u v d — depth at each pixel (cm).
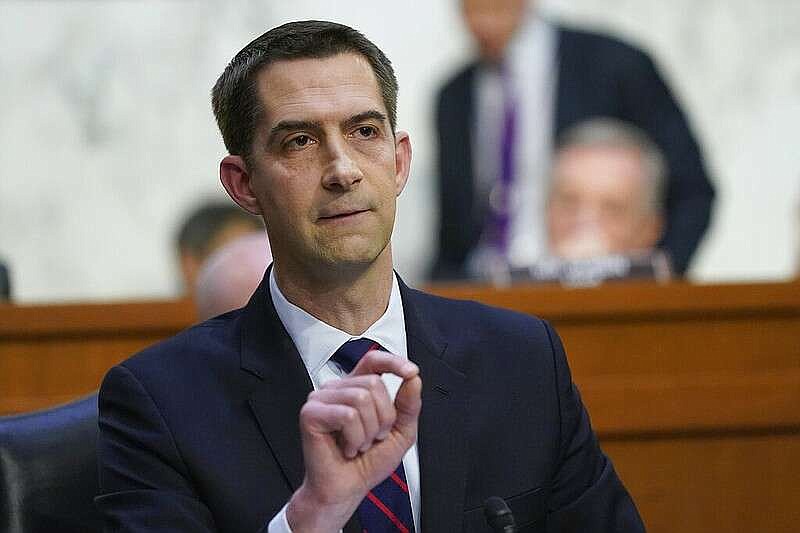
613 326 1066
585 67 1711
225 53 1764
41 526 726
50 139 1744
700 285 1066
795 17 1778
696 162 1712
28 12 1738
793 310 1071
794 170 1777
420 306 683
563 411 675
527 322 698
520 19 1714
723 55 1767
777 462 1042
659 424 1039
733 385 1045
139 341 1084
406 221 1706
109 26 1747
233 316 694
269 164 617
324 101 610
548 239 1677
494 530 612
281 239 629
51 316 1075
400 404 539
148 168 1755
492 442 650
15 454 732
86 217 1747
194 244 1435
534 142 1695
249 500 612
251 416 633
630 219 1683
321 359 644
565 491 672
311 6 1759
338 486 536
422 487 627
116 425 639
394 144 630
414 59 1741
